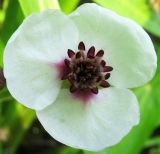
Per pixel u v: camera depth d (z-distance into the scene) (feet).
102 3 0.21
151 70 0.15
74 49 0.15
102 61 0.15
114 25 0.15
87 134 0.15
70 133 0.15
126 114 0.15
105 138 0.15
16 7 0.21
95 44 0.15
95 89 0.15
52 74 0.15
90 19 0.15
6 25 0.21
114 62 0.15
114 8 0.22
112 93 0.15
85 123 0.15
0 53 0.19
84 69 0.15
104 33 0.15
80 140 0.15
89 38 0.15
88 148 0.15
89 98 0.15
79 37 0.15
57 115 0.15
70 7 0.21
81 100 0.15
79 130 0.15
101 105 0.15
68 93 0.15
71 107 0.15
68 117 0.15
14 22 0.21
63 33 0.15
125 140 0.22
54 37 0.15
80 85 0.15
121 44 0.15
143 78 0.15
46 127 0.15
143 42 0.15
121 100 0.15
